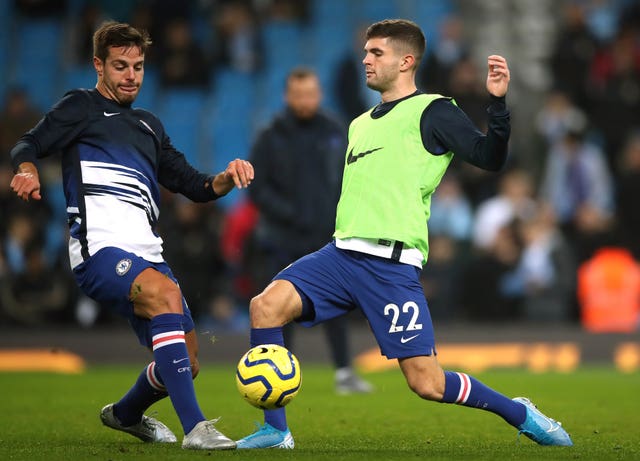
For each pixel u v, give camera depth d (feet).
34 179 63.72
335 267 67.26
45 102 245.86
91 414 93.91
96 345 166.20
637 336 170.81
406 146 67.00
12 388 124.88
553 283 175.01
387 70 68.85
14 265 166.40
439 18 263.29
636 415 95.61
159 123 70.74
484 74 250.78
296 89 114.42
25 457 61.36
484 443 73.05
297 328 170.09
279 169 115.55
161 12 234.58
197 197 71.41
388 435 78.64
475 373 158.71
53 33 256.73
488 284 176.04
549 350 169.99
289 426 84.69
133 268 64.69
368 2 266.57
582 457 63.31
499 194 199.82
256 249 172.04
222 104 243.40
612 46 225.76
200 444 62.75
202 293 170.19
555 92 218.59
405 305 66.03
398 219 66.49
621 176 199.31
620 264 176.76
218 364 170.50
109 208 66.23
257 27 243.81
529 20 264.11
